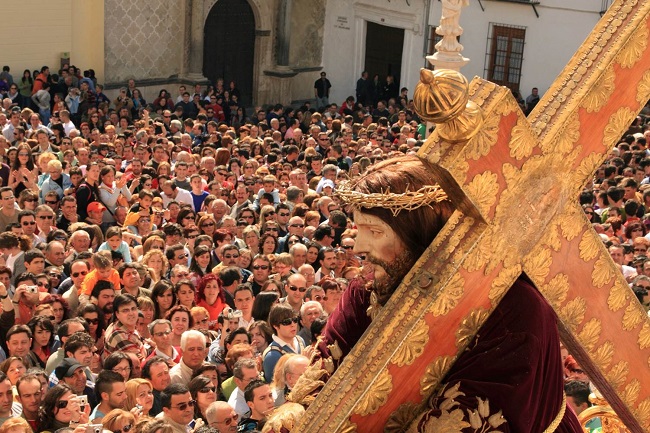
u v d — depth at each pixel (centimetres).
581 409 591
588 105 153
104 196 1576
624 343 167
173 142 2216
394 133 2633
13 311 1006
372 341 147
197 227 1441
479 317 148
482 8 3397
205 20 3516
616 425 218
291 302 1098
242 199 1650
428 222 158
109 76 3344
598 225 1422
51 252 1235
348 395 145
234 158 1964
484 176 144
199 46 3475
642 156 2061
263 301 1042
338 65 3778
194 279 1234
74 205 1498
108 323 1049
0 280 1096
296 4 3716
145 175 1730
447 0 2228
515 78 3412
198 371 875
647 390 172
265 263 1212
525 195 148
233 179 1833
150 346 971
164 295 1074
